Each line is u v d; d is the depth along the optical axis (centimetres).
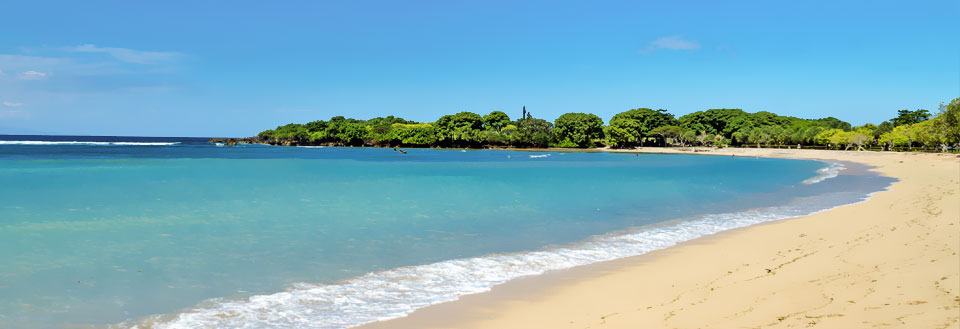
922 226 2086
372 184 4581
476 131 18812
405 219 2605
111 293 1409
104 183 4450
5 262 1692
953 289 1178
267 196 3553
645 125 19875
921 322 985
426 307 1303
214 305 1323
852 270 1448
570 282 1509
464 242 2072
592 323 1148
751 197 3678
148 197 3450
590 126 18088
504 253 1883
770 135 17988
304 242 2044
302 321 1216
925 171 5978
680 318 1136
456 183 4741
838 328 991
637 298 1341
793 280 1394
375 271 1638
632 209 3017
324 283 1512
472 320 1207
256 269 1652
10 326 1179
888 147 13175
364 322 1205
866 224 2280
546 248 1969
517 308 1286
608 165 8550
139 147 16688
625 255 1847
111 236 2117
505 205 3155
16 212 2730
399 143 19550
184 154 11862
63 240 2030
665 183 4853
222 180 4906
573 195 3744
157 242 2012
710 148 17512
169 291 1432
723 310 1175
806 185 4656
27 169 6103
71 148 14250
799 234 2142
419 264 1727
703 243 2036
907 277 1306
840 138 14388
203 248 1923
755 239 2083
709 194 3875
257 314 1261
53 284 1477
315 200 3347
